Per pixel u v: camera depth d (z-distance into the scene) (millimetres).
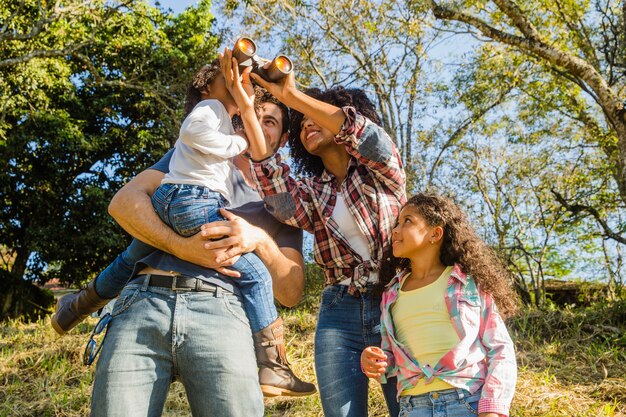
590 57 12703
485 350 2375
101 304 2992
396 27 12930
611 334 5461
